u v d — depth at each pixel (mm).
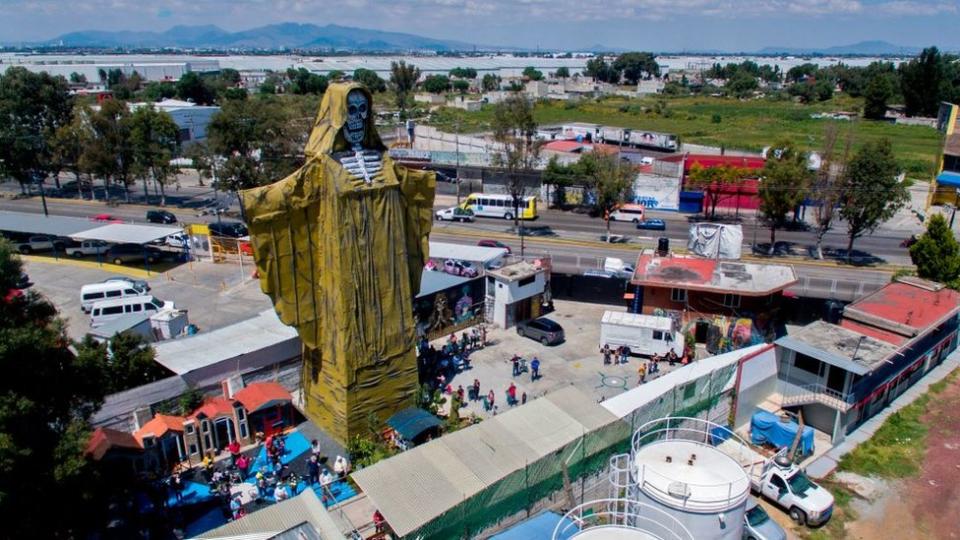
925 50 180250
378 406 37031
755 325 49719
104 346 38094
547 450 29891
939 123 119312
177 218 88812
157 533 29328
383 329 36312
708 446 28266
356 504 31328
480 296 54938
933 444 39438
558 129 152500
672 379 37688
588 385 44469
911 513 33406
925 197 98625
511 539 24547
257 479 32625
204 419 35469
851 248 71188
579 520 25047
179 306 58500
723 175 89875
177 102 155125
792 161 71750
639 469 26297
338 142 33969
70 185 109438
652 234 81500
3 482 22406
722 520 24391
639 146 132125
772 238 73625
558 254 72188
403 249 36719
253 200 32156
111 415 35188
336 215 33531
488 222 88062
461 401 41062
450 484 27297
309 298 35594
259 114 88688
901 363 42844
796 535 31656
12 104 97125
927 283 51000
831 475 36250
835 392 38719
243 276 65188
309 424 38438
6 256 26547
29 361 24859
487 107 199500
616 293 59969
